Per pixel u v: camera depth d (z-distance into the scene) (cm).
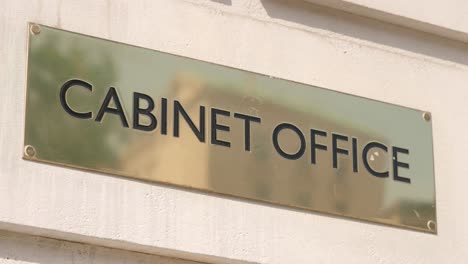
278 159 501
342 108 520
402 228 517
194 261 480
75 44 478
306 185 503
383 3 536
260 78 507
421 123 535
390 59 538
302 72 517
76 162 466
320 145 511
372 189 515
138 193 473
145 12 493
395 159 525
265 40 513
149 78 487
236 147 494
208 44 502
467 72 553
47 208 457
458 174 536
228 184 489
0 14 469
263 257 488
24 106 464
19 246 455
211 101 495
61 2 480
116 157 473
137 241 468
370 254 508
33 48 471
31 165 459
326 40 526
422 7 545
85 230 461
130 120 479
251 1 517
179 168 482
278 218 494
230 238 484
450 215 529
